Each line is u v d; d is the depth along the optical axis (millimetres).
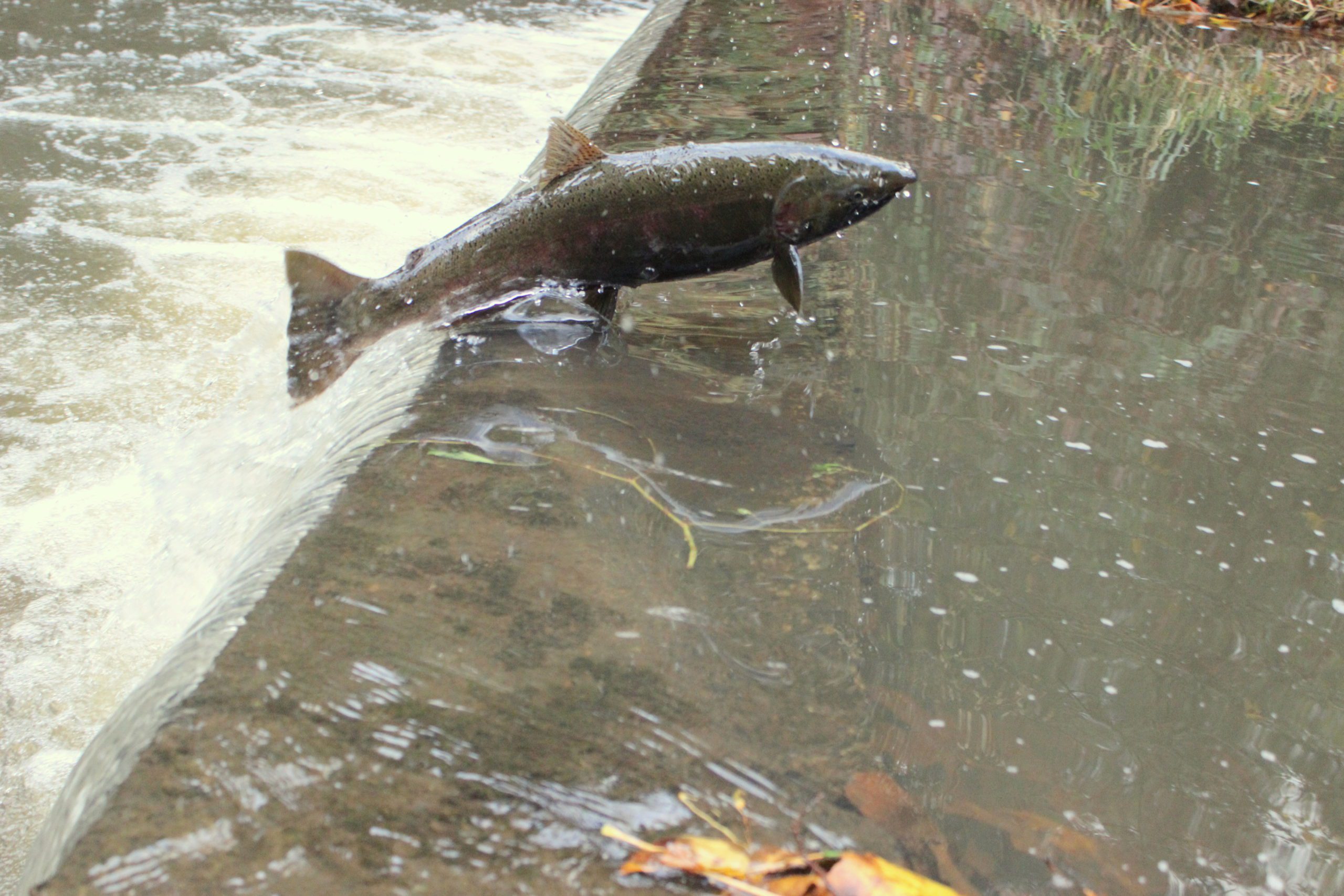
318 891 1328
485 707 1648
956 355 3240
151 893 1308
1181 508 2533
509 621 1851
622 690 1728
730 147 3109
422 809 1457
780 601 2039
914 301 3604
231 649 1715
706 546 2180
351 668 1692
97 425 3908
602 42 10086
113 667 2859
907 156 5215
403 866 1373
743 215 3084
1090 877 1528
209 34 8930
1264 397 3143
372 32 9477
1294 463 2787
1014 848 1558
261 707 1595
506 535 2115
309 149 6719
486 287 3238
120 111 7070
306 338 3311
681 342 3203
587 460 2455
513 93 8258
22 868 2289
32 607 3020
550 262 3197
